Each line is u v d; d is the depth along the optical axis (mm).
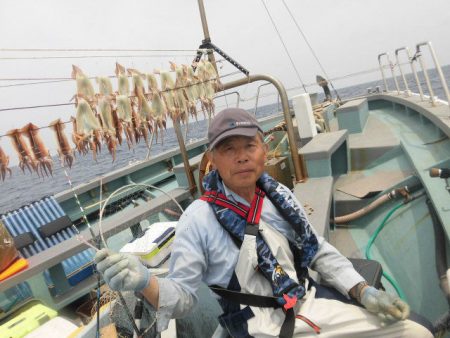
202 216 1577
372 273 2088
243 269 1559
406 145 4641
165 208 3600
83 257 3400
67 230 3676
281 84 4008
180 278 1492
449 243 2676
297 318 1590
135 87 2545
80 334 1683
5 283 2359
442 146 4168
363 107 6828
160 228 2641
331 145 4234
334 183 4730
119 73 2445
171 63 3123
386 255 3301
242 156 1520
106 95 2297
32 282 2787
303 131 5340
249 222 1580
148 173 6406
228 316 1621
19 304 2738
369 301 1630
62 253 2680
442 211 2939
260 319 1562
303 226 1684
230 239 1572
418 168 3844
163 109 2781
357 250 3494
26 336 1994
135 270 1291
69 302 2883
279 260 1610
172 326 1916
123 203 4691
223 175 1575
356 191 4207
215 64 4324
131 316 1578
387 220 3662
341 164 5000
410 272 2986
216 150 1561
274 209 1706
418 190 3795
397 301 1601
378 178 4395
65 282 2949
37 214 3840
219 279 1593
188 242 1553
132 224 3244
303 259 1727
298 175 4184
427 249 3064
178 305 1418
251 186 1644
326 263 1841
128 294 1798
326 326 1587
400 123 6113
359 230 3797
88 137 2096
